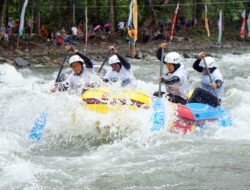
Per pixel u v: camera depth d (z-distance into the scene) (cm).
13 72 2884
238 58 4269
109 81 1559
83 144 1251
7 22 4966
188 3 5903
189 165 1056
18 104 1648
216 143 1241
